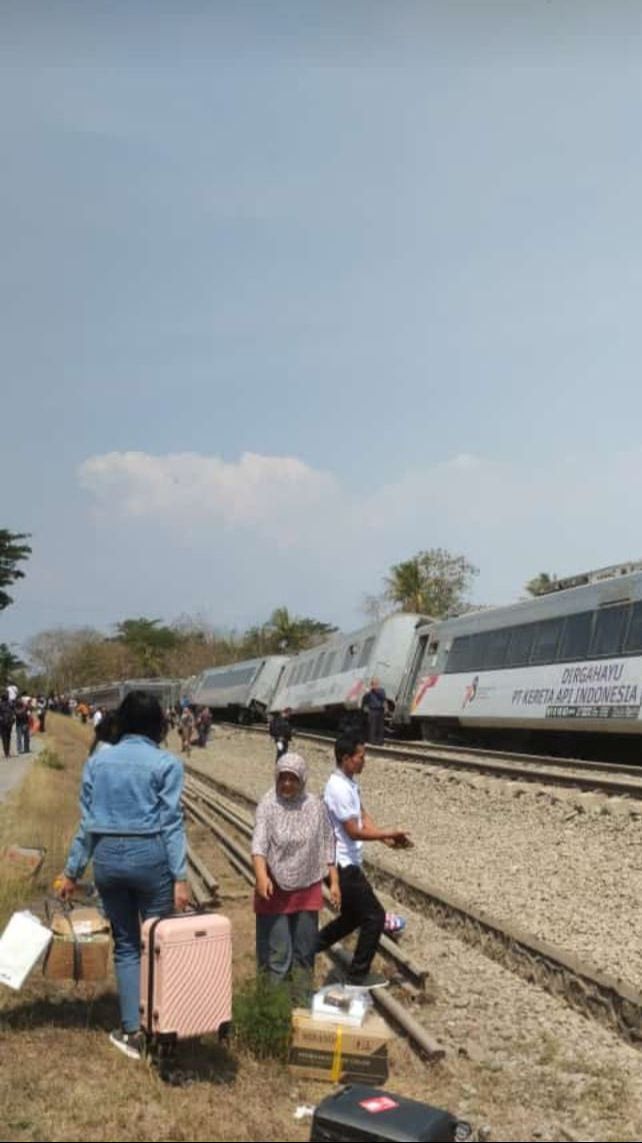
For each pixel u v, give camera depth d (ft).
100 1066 22.00
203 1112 20.06
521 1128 21.45
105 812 23.06
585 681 80.59
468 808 65.31
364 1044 22.97
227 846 55.42
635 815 51.37
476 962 32.81
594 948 33.14
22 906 35.37
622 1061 25.45
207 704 236.63
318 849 26.18
